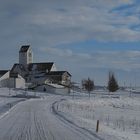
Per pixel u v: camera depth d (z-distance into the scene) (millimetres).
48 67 152875
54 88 134750
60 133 21859
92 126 26453
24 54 157250
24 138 19422
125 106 81375
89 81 139000
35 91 129750
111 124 32750
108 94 133125
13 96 100812
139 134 25109
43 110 47469
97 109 64625
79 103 80125
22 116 36500
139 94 135375
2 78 137250
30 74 152750
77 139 19078
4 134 21250
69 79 153250
